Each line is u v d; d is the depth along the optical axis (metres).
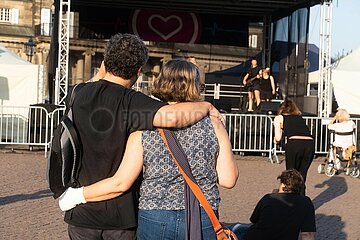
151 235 3.17
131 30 22.91
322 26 18.22
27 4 58.12
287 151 8.84
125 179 3.25
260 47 23.88
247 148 16.48
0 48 19.16
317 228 8.21
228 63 30.98
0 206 8.80
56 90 18.00
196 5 22.08
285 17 22.20
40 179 11.47
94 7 22.59
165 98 3.37
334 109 20.33
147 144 3.23
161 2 21.78
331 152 13.62
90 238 3.37
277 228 5.59
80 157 3.38
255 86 19.75
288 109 9.09
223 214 8.83
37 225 7.67
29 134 16.30
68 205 3.35
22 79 18.00
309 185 12.12
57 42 20.05
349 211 9.49
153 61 32.59
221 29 23.58
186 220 3.13
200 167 3.20
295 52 21.30
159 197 3.18
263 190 11.08
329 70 18.14
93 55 29.38
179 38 23.27
